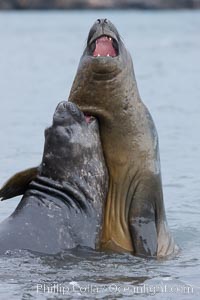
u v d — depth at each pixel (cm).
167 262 3841
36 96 10650
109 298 3341
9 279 3516
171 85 11975
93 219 3881
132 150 3916
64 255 3766
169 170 6031
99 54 3825
